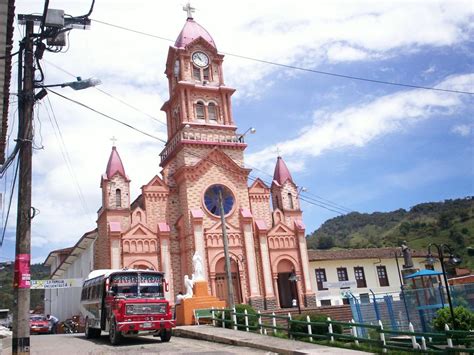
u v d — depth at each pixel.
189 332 22.91
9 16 12.62
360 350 15.79
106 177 42.50
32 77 15.14
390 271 53.03
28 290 13.73
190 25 51.50
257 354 16.05
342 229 144.75
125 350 18.23
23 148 14.59
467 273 58.12
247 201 45.47
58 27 15.26
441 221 93.62
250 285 42.12
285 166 50.53
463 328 20.86
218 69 50.44
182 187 43.97
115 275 22.09
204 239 41.84
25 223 14.09
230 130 47.94
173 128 49.62
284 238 45.75
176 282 41.88
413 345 14.96
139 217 42.31
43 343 23.33
